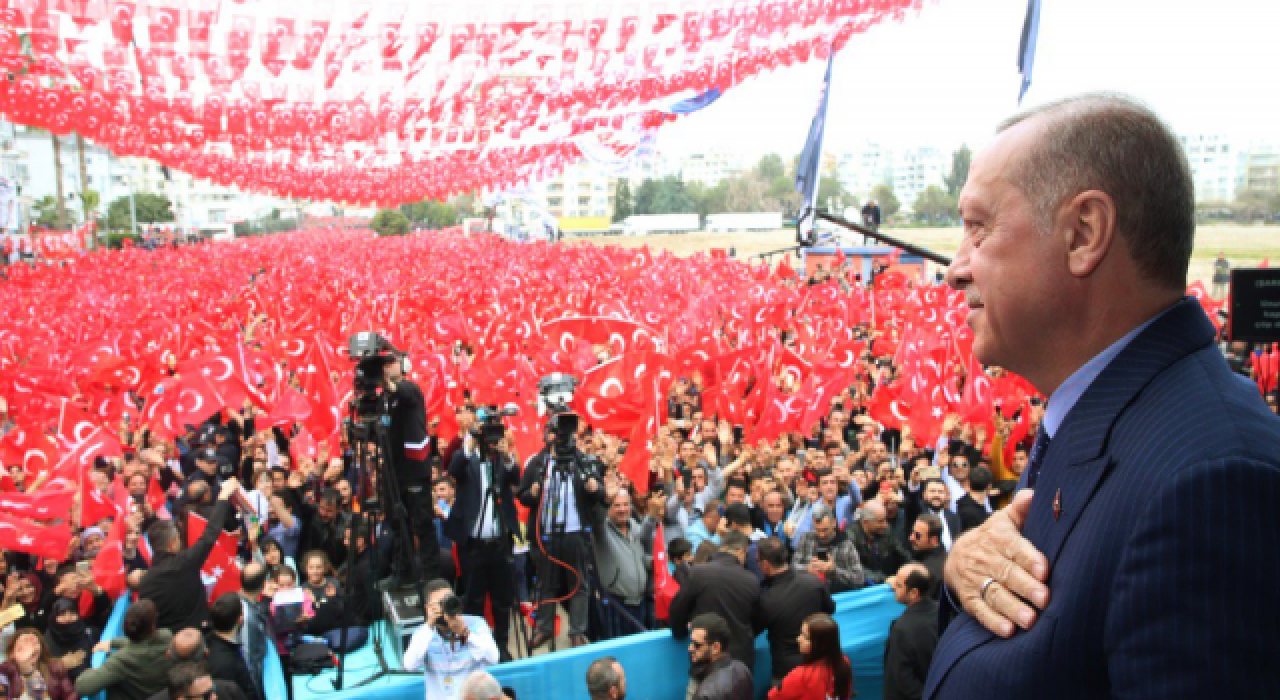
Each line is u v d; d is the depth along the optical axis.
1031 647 1.31
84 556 8.98
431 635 6.35
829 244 37.69
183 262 51.38
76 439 10.70
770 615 6.77
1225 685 1.09
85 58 11.05
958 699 1.42
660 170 124.88
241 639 7.09
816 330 19.70
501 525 7.80
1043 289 1.39
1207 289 23.44
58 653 7.17
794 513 9.48
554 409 7.91
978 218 1.48
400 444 7.24
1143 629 1.16
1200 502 1.16
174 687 5.57
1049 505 1.43
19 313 24.16
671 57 12.95
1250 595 1.11
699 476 10.24
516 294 27.47
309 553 8.16
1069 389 1.47
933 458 11.78
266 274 42.56
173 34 10.14
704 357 15.05
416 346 15.52
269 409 12.08
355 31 10.79
